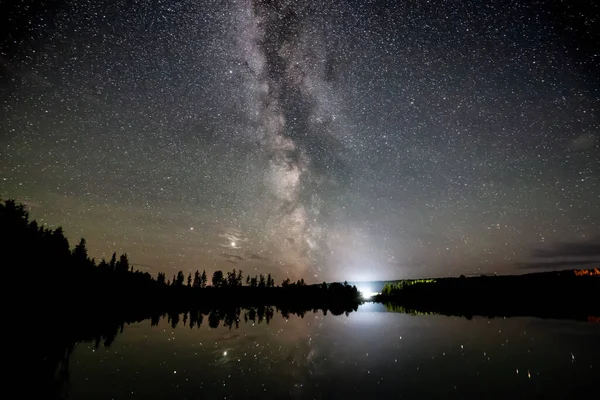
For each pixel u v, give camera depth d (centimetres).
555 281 6050
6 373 1700
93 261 7388
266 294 10150
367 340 2675
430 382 1586
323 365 1903
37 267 4925
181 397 1404
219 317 4747
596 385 1513
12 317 3431
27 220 5625
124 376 1688
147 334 3028
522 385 1534
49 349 2297
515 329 3081
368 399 1380
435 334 2912
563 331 2933
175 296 8938
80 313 4403
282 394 1438
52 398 1396
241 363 1950
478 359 2002
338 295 9319
